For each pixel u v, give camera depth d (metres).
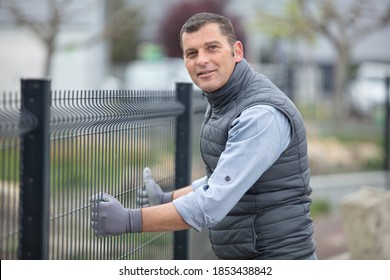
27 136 3.52
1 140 3.26
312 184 11.73
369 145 15.92
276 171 3.61
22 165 3.53
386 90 10.63
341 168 14.08
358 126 20.12
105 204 3.44
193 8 33.50
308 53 27.33
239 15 30.58
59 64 22.95
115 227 3.42
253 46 31.22
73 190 3.93
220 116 3.74
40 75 22.22
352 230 7.40
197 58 3.65
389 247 7.26
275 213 3.66
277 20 21.47
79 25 21.25
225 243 3.79
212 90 3.68
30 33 21.78
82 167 3.95
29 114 3.50
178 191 4.40
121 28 18.67
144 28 39.00
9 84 21.86
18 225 3.57
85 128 3.93
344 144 15.82
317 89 19.56
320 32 21.22
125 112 4.32
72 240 3.90
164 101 5.22
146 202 4.48
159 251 5.34
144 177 4.41
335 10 20.03
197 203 3.42
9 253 3.56
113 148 4.23
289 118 3.56
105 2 24.47
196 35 3.64
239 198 3.47
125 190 4.43
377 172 13.91
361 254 7.32
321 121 19.94
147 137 4.87
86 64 23.25
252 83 3.68
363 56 32.69
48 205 3.58
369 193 7.66
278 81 10.80
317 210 11.28
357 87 21.52
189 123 5.59
